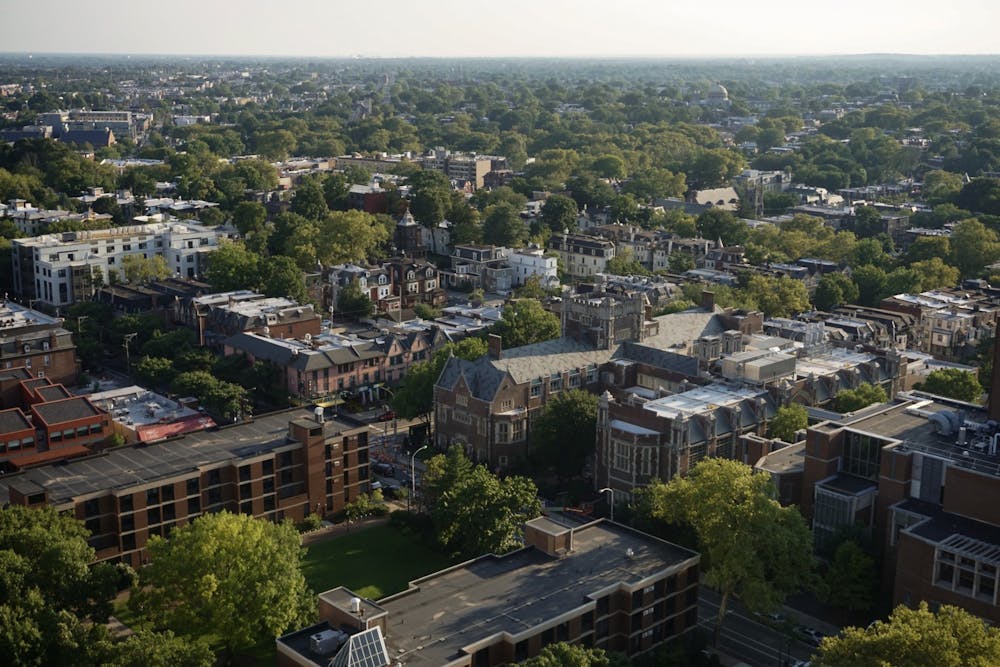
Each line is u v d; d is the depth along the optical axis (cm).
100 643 12106
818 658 11462
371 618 11769
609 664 11819
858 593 14812
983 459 14625
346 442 18850
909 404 17975
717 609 15562
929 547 13675
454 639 11956
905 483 15188
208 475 17225
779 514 14000
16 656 11969
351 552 17288
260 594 13200
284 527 14525
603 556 14188
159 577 13450
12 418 19500
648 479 18462
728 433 18875
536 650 12256
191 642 13262
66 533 14438
